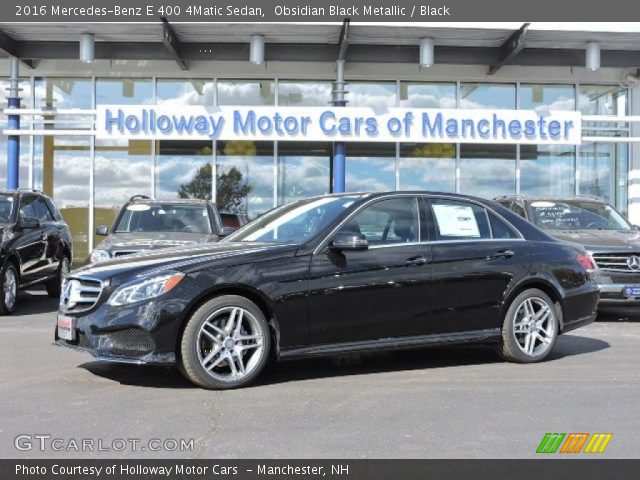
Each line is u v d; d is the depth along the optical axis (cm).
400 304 592
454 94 1659
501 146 1655
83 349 538
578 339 816
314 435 434
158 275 528
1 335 816
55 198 1616
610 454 405
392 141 1473
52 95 1622
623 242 954
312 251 568
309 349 561
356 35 1450
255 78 1628
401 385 564
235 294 546
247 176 1625
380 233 602
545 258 664
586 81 1661
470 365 648
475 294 624
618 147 1675
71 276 559
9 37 1452
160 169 1619
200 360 530
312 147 1633
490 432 443
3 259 970
